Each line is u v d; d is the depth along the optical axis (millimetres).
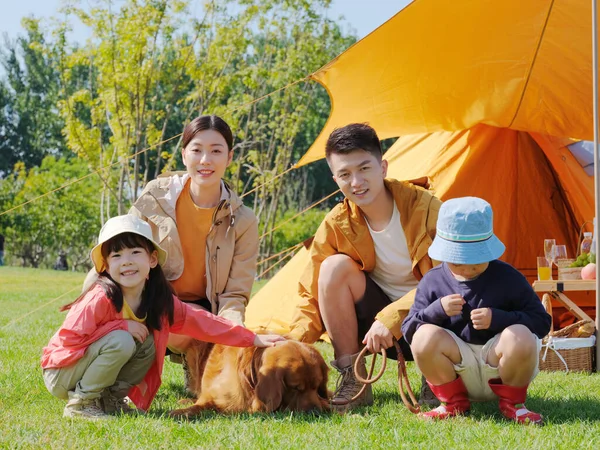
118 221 3520
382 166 3869
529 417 3223
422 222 3787
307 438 2902
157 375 3639
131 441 2867
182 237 4234
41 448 2736
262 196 23703
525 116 5879
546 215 6469
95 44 19719
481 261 3229
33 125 44594
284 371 3387
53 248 33594
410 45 5457
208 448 2754
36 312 9688
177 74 20188
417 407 3473
